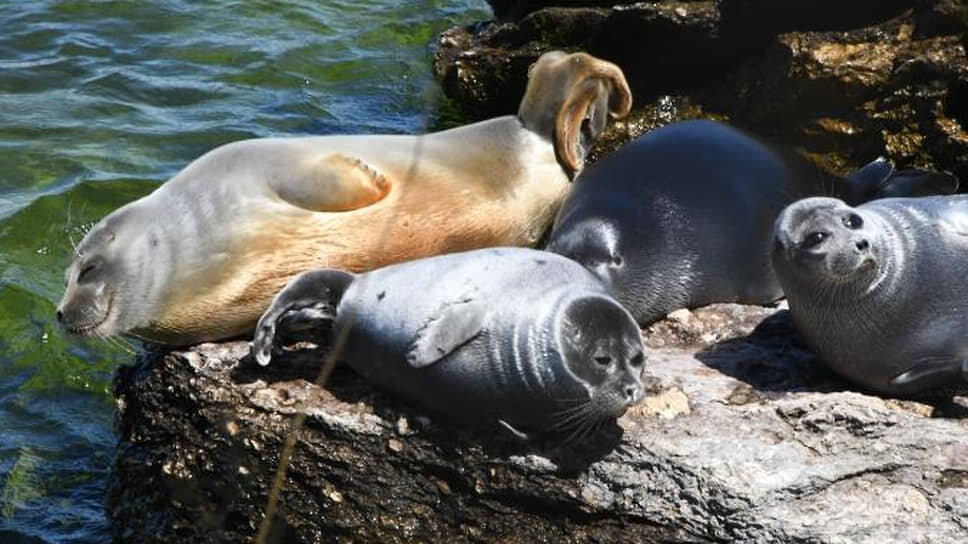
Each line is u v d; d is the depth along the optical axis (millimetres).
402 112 42812
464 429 25312
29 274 35562
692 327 27734
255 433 26375
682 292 27969
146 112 42688
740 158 28922
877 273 24281
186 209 27891
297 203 27844
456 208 28969
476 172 29453
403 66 45438
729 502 23609
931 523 23469
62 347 33375
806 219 24375
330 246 28078
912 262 24438
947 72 33062
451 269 25375
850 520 23500
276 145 28625
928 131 33219
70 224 37281
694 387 25266
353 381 26656
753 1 35656
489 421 24984
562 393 23875
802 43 34906
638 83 37656
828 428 24234
